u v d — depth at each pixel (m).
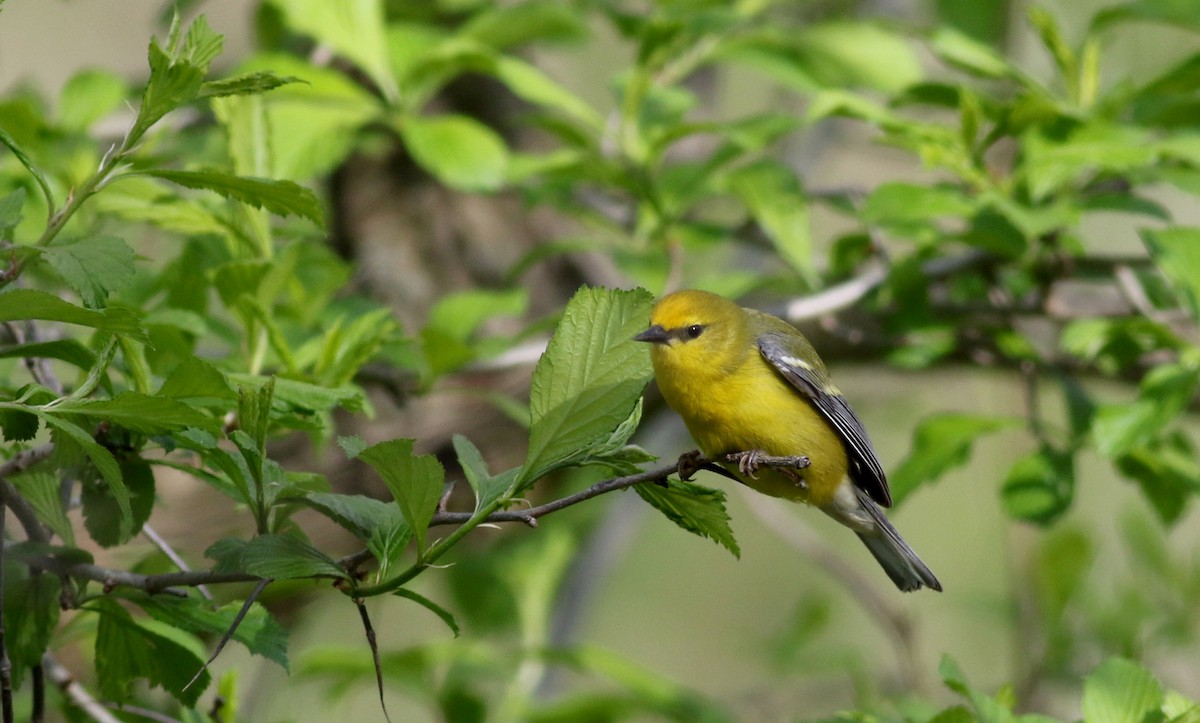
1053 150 9.88
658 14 11.78
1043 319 12.66
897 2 17.14
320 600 14.32
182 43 5.61
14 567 6.32
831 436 8.77
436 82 11.73
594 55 19.14
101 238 5.36
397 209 14.34
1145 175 10.75
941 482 21.17
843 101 10.38
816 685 15.42
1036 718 7.01
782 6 17.12
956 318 11.92
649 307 5.23
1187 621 13.52
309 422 6.82
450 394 12.06
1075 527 14.02
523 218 14.76
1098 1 16.89
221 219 7.93
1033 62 16.02
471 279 14.32
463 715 11.83
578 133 11.69
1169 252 9.62
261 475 5.68
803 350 8.87
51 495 6.49
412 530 5.32
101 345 5.87
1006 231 10.52
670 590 20.89
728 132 10.73
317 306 9.16
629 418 5.69
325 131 10.78
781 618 20.70
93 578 5.91
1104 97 11.27
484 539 13.69
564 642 14.68
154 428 5.45
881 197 10.25
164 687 6.67
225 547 5.78
